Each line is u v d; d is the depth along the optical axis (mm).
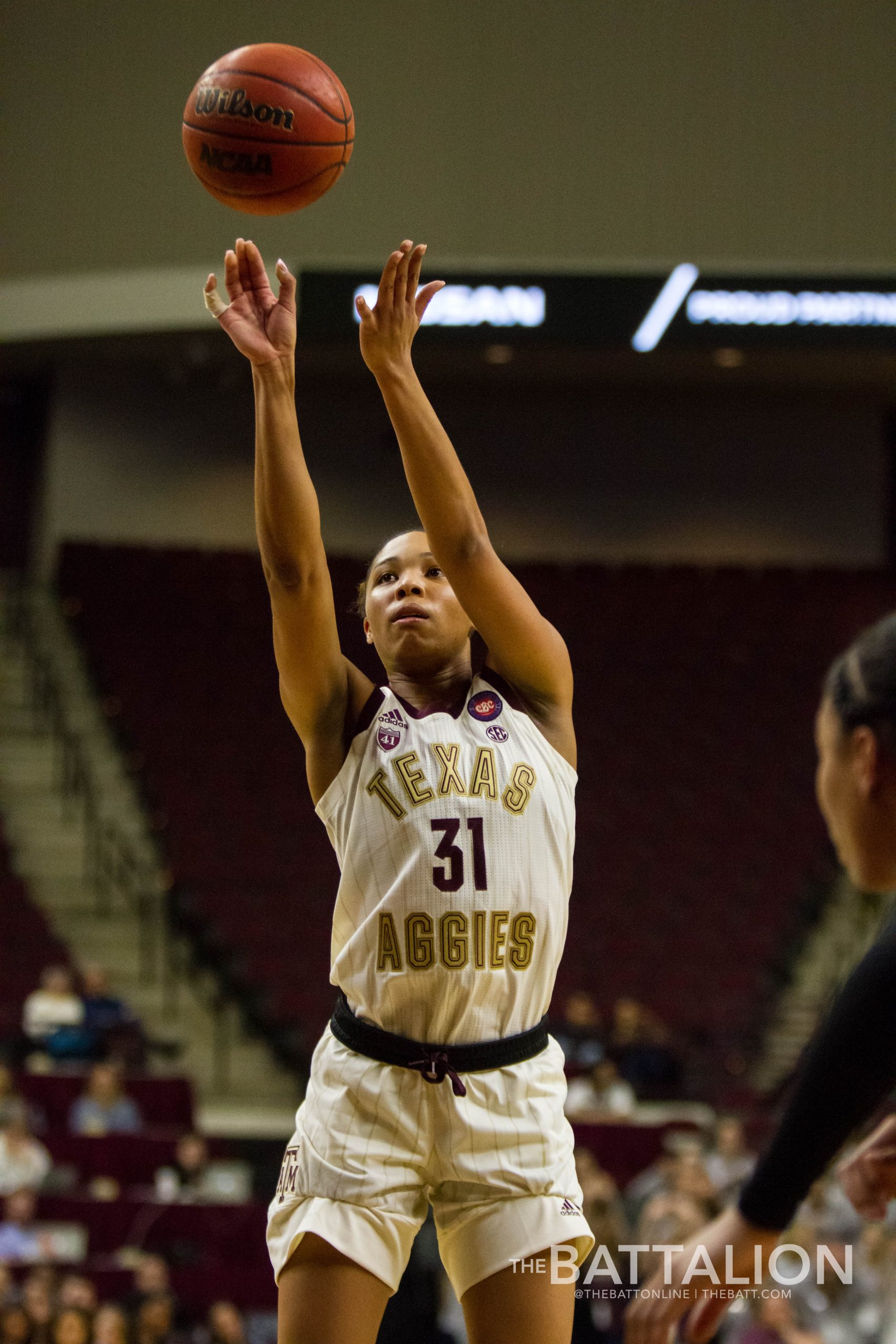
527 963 2256
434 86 13609
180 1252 8352
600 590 17188
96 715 16000
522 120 13586
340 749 2361
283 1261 2191
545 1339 2109
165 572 17000
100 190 13789
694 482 17812
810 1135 1469
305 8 13719
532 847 2275
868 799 1358
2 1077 9336
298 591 2277
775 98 13594
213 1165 9781
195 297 13547
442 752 2307
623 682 16531
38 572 17453
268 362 2309
